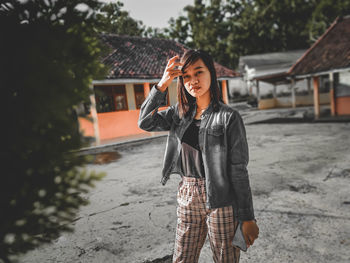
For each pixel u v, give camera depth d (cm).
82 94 76
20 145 65
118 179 574
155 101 145
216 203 127
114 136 1341
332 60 1317
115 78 1189
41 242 75
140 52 1576
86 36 84
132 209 390
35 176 70
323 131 996
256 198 393
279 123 1393
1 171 67
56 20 80
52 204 74
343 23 1520
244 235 125
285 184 445
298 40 3700
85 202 78
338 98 1352
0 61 62
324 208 337
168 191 462
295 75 1409
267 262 235
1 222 69
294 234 279
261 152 732
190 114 140
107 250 277
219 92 137
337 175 470
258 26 3500
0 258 71
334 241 259
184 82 132
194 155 134
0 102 62
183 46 1855
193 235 136
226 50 3769
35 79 58
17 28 69
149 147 1023
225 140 127
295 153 677
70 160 73
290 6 3303
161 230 314
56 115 65
